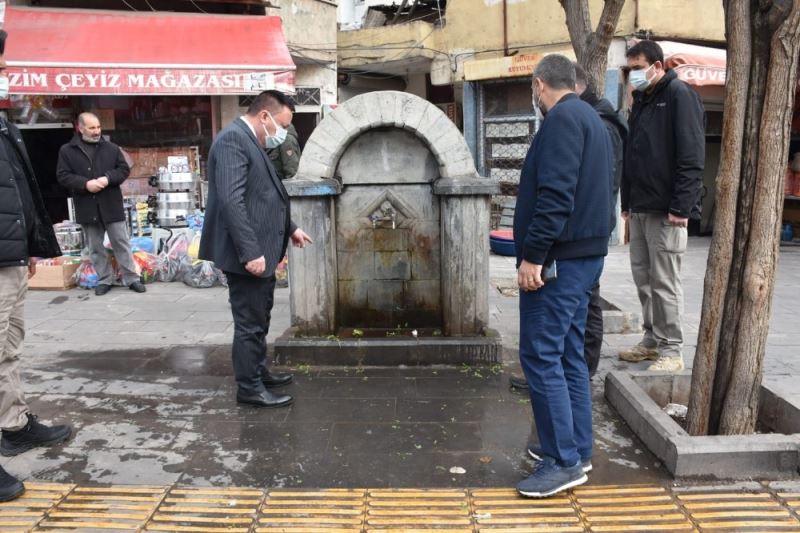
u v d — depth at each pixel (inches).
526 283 115.8
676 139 167.9
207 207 157.8
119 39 395.5
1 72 132.6
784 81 126.8
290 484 125.3
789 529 111.0
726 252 134.0
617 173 163.5
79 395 169.3
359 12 719.7
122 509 116.6
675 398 164.1
